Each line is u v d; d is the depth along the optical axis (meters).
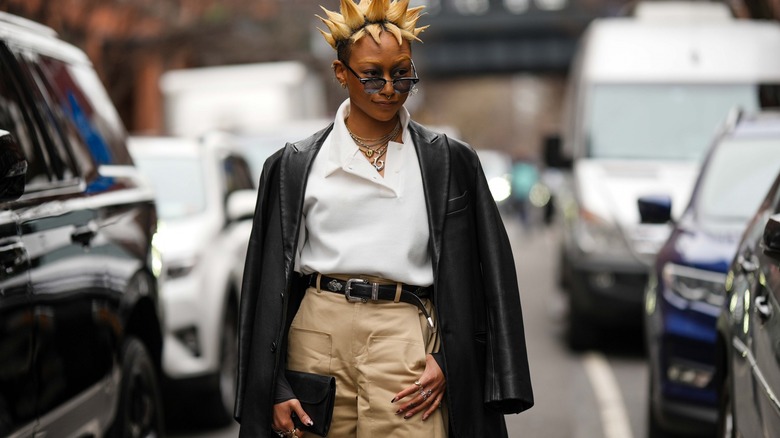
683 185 14.55
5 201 5.17
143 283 7.19
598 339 14.12
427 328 4.92
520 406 4.95
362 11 4.77
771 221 5.90
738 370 6.50
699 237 9.23
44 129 6.45
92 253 6.41
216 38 35.81
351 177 4.86
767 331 5.88
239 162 13.16
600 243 13.81
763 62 16.30
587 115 16.11
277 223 4.95
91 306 6.27
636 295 13.59
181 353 9.87
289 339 4.98
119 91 31.23
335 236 4.84
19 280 5.34
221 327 10.27
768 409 5.68
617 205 14.04
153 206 7.88
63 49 7.54
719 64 16.27
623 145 15.84
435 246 4.83
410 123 4.97
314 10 41.06
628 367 13.16
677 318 8.70
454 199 4.90
